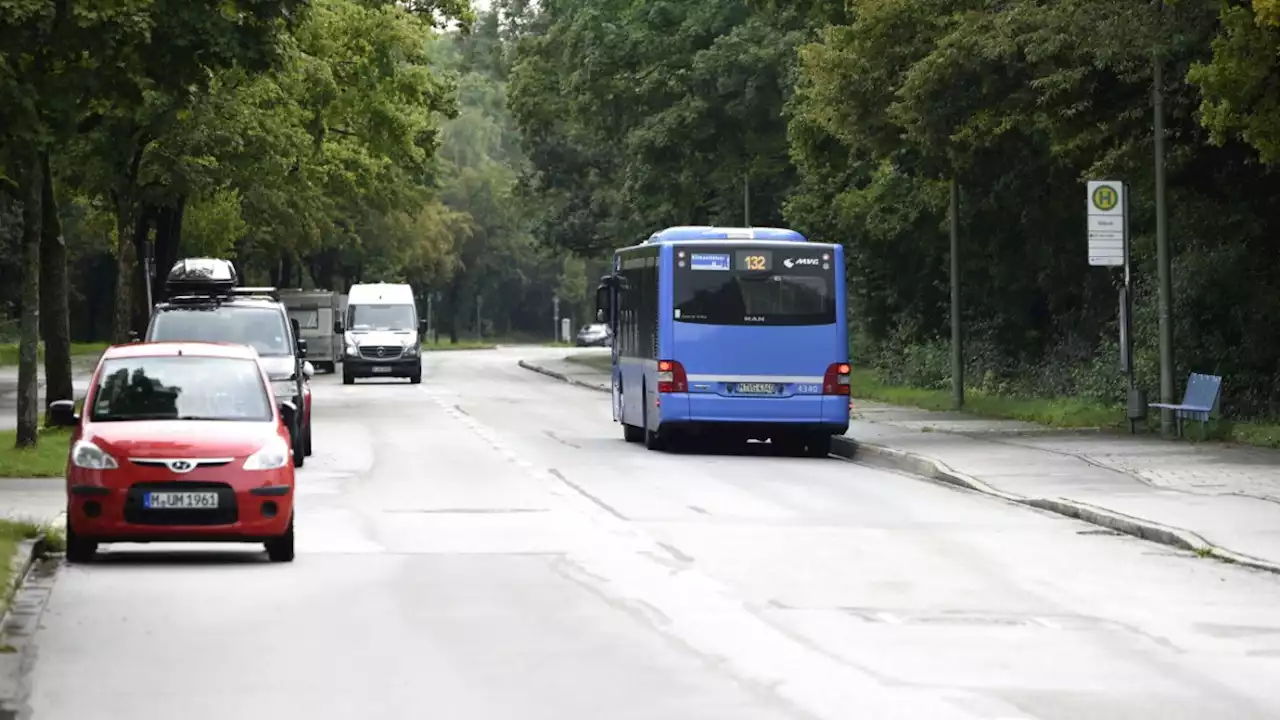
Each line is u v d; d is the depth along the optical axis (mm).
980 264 89562
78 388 101438
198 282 65438
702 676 21281
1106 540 36000
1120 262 62000
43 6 48844
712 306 60406
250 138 88188
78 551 31969
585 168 160500
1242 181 63938
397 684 20781
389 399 102000
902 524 38906
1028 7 60594
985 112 62688
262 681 20969
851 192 93312
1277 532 35562
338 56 94375
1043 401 77000
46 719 18781
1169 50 57031
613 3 117125
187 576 30281
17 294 176125
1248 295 66125
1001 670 21734
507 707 19406
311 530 37469
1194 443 57219
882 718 18828
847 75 66000
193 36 52062
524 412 87688
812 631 24688
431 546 34656
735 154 113000
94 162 81438
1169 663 22297
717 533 37000
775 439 64562
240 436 32125
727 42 109562
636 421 64875
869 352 110688
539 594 28234
